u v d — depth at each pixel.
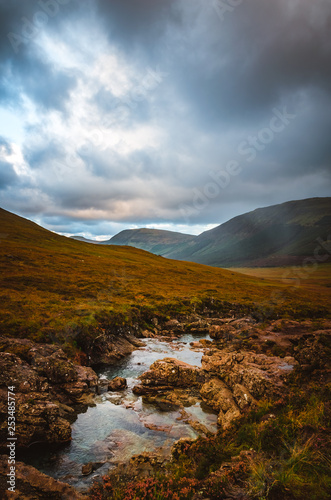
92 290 48.88
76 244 101.50
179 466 10.88
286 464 8.20
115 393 21.47
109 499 9.84
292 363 20.80
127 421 17.20
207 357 26.64
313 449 8.48
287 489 7.05
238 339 35.56
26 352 21.25
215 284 78.06
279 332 36.12
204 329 46.72
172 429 16.25
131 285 59.31
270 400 15.07
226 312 55.81
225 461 9.68
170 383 23.02
